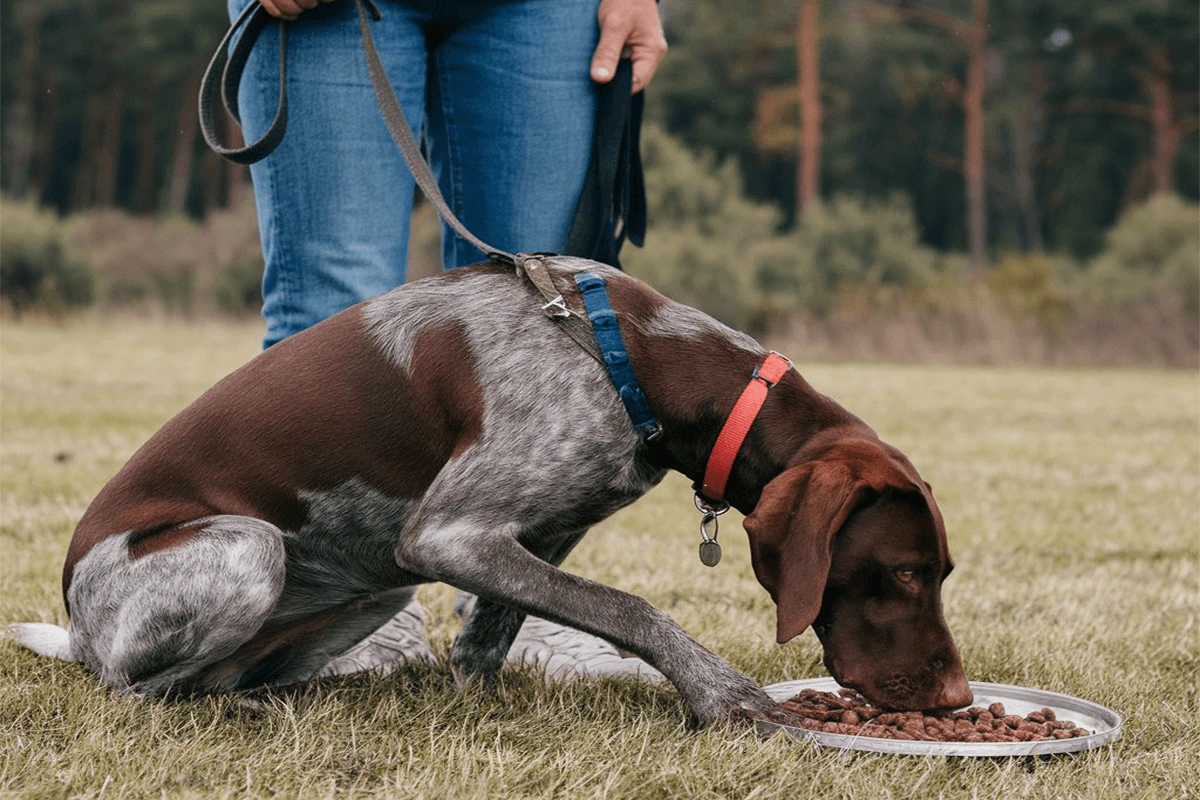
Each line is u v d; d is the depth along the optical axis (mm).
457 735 2713
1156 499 7285
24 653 3291
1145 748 2871
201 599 2801
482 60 3525
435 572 2809
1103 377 18500
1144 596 4656
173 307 25984
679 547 5434
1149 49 39969
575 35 3570
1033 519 6508
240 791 2406
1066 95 44625
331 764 2566
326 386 2979
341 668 3422
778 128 39094
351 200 3418
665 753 2617
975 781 2518
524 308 2965
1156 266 24844
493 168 3584
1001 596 4590
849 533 2703
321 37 3352
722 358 2955
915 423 11320
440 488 2840
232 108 3574
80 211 50094
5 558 4625
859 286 25188
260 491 2957
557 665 3521
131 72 49344
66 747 2592
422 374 2945
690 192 26219
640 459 2963
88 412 9602
